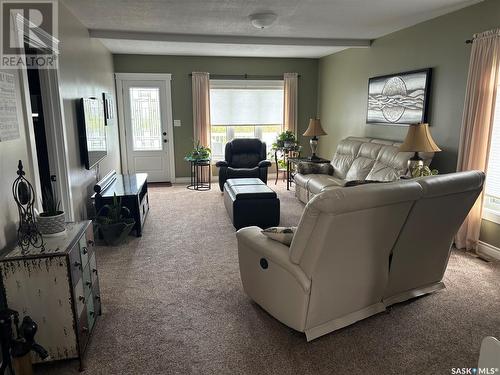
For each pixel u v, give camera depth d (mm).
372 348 2268
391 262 2541
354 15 4168
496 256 3645
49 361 2035
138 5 3641
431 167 4398
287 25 4617
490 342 1264
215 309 2711
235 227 4449
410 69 4781
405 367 2096
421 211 2367
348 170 5508
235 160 6641
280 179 7781
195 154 6621
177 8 3768
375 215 2109
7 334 1850
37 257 1910
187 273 3314
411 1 3646
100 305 2662
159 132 7195
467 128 3717
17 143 2242
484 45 3510
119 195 4145
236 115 7461
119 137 7039
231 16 4109
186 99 7156
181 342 2326
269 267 2408
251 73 7340
